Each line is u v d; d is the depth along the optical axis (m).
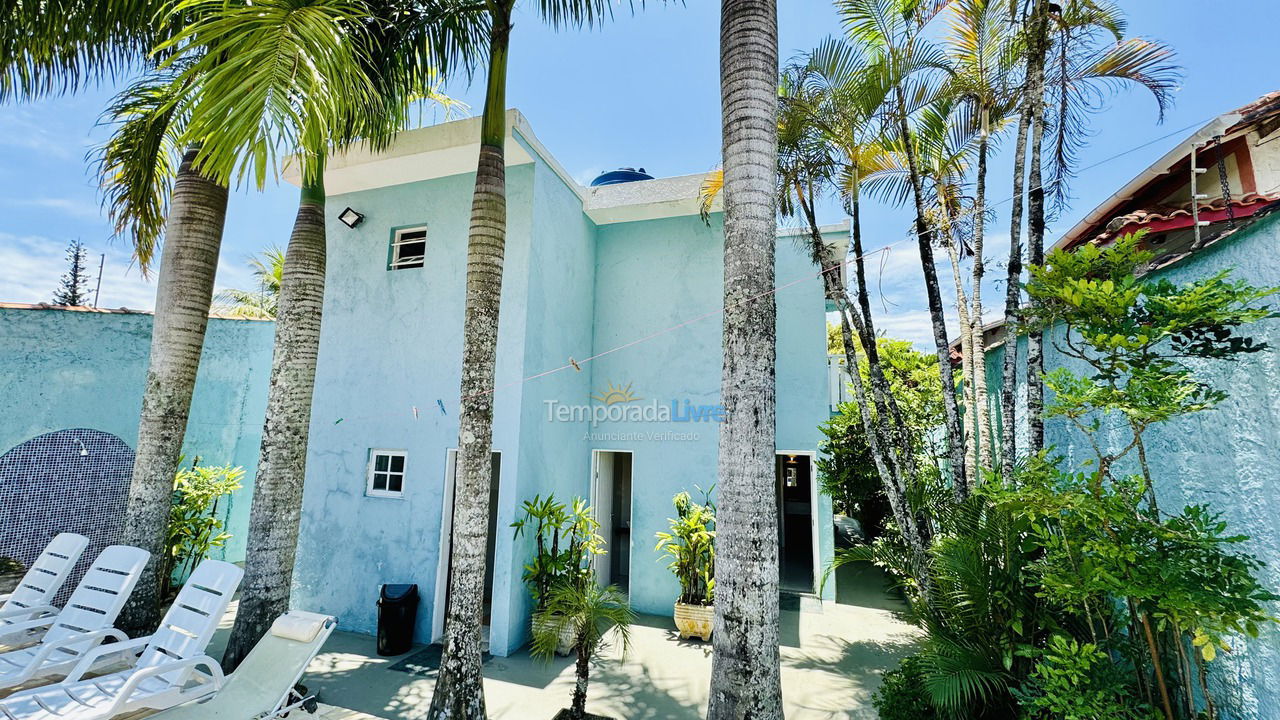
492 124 5.24
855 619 7.88
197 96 3.38
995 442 7.73
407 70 6.03
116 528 7.74
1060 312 3.40
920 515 5.53
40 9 5.34
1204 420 3.42
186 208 5.99
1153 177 4.77
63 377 7.45
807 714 5.04
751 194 3.85
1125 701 3.25
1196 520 2.96
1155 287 3.07
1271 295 2.96
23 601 5.16
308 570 7.36
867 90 5.57
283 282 5.84
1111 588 2.97
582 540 7.22
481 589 4.61
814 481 8.51
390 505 7.20
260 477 5.48
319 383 7.79
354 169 7.53
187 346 5.88
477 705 4.39
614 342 9.06
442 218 7.66
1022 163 5.13
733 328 3.76
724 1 4.25
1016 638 4.01
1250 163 4.71
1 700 3.51
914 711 4.25
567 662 6.21
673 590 8.19
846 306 5.90
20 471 7.05
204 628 4.16
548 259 7.59
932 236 5.75
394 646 6.30
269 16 3.62
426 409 7.25
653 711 5.07
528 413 6.90
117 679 3.91
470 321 4.91
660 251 9.09
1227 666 3.23
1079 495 3.15
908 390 13.32
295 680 4.14
